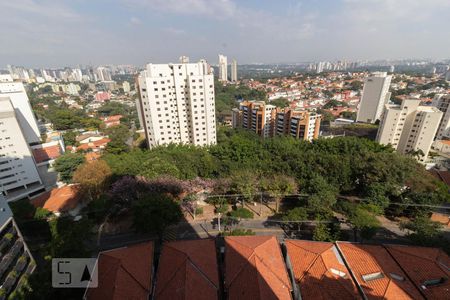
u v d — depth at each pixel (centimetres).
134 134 11788
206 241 3241
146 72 7731
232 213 4353
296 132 9050
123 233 4059
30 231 3994
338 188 4494
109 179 4662
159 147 6850
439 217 4125
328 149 5953
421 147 7338
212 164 5188
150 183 4216
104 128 12362
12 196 5778
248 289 2553
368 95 12625
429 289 2520
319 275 2703
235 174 4650
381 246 3164
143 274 2744
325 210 3738
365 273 2734
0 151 5562
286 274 2825
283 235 3925
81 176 4509
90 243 3856
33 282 2495
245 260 2873
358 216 3569
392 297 2452
